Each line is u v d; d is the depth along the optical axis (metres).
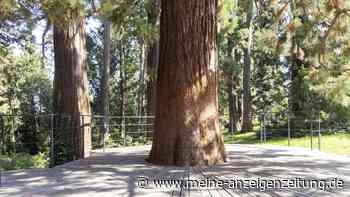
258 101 31.92
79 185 5.10
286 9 11.79
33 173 6.07
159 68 7.42
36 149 10.11
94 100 30.47
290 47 11.88
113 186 5.02
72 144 9.05
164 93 7.22
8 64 19.02
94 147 13.74
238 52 28.33
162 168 6.54
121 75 31.45
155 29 12.20
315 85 12.07
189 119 6.97
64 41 9.64
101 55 30.97
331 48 11.32
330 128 15.44
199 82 7.08
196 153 6.89
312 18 11.38
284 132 16.66
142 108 27.45
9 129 9.97
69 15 8.64
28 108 19.98
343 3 10.56
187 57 7.08
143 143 14.84
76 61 9.70
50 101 20.47
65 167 6.70
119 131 17.25
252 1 17.02
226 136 20.17
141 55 27.28
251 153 8.84
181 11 7.16
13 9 8.32
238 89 31.02
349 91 10.87
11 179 5.54
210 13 7.30
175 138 6.98
